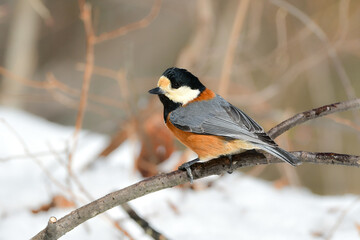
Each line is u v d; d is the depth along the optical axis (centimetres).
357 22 1616
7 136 1162
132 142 1073
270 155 693
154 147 1088
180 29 1941
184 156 1032
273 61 1565
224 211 883
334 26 1614
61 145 1148
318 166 1656
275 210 888
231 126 710
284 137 1198
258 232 794
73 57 1962
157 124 1092
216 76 1391
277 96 1680
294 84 1688
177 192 967
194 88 780
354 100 724
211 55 1360
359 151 1667
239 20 1159
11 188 936
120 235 783
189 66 1317
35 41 1720
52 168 1037
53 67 1936
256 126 710
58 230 585
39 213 859
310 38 1566
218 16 1600
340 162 619
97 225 820
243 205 913
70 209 878
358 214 855
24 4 1695
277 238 775
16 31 1691
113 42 1966
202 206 903
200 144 717
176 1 1873
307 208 898
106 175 1030
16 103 1633
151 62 1962
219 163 698
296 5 1639
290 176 1152
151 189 629
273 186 1102
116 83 1867
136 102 1132
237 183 1032
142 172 1068
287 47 1473
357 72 1752
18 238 772
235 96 1298
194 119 740
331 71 1755
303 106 1691
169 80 775
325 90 1650
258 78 1627
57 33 1956
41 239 591
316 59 1484
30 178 990
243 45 1505
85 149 1157
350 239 761
